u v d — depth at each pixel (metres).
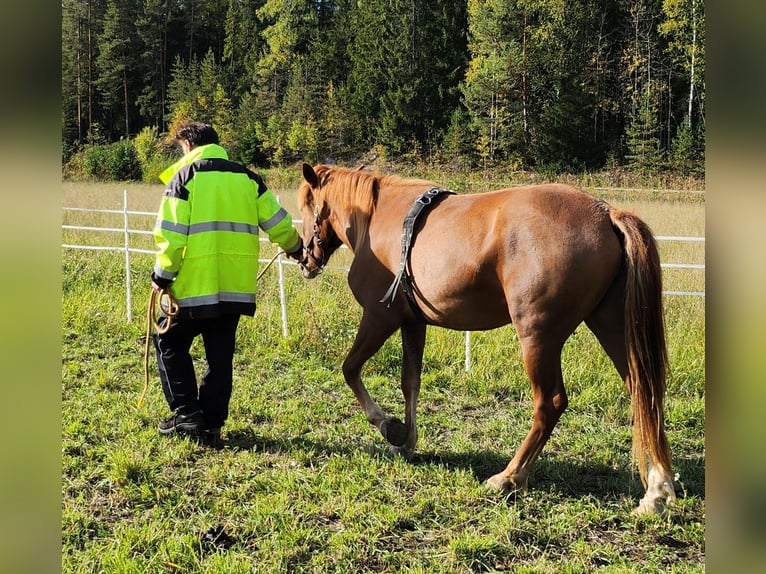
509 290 3.35
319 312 7.12
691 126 37.22
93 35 59.12
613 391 5.24
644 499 3.41
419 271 3.72
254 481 3.79
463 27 49.62
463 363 5.97
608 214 3.30
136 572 2.88
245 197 4.20
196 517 3.42
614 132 41.62
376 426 4.25
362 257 4.16
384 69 49.81
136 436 4.40
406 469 3.95
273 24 65.06
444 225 3.64
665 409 4.92
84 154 46.59
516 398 5.38
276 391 5.49
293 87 51.84
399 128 47.59
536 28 42.88
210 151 4.21
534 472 3.91
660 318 3.20
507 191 3.58
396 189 4.15
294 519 3.36
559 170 39.22
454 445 4.40
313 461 4.13
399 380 5.80
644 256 3.16
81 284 8.80
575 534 3.23
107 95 58.03
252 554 3.07
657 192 24.61
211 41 70.00
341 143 50.25
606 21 44.62
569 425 4.73
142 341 6.89
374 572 2.94
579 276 3.21
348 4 62.97
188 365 4.37
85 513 3.45
